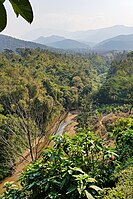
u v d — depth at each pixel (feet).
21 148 23.62
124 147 9.55
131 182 6.57
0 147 25.25
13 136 23.00
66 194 6.44
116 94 101.81
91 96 110.01
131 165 7.89
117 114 72.74
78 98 82.07
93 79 156.87
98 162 8.07
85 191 6.09
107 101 103.19
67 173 6.50
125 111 75.66
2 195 7.48
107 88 103.91
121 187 6.32
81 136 8.11
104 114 84.48
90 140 8.10
